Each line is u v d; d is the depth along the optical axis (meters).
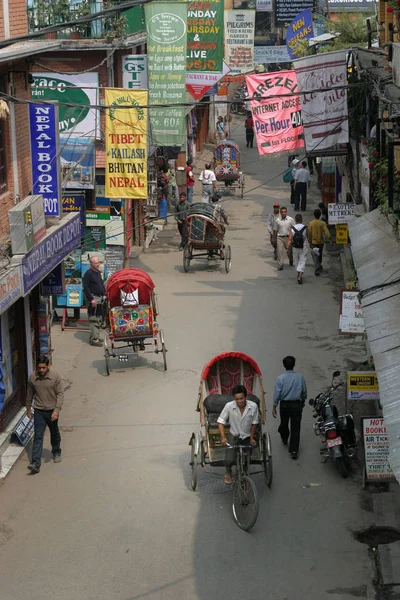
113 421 19.23
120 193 25.36
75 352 24.00
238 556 13.77
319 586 12.89
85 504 15.55
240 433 15.18
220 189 48.34
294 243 30.36
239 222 41.72
